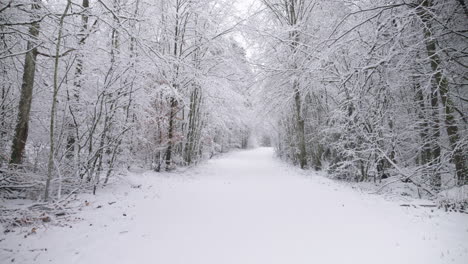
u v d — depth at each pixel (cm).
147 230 437
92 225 448
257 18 1573
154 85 1052
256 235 419
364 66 661
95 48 702
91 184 686
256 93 1806
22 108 630
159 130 1145
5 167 575
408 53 636
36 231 404
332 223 482
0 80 688
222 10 1409
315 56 789
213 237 409
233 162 2130
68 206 542
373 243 387
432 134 820
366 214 543
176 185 909
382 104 798
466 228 447
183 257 336
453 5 591
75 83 759
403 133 878
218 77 1417
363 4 711
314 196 732
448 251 350
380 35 616
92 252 343
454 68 657
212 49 1367
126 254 341
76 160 687
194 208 591
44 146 722
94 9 675
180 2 1238
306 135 1739
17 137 624
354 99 732
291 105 1712
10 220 427
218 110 1806
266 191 813
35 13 580
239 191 813
